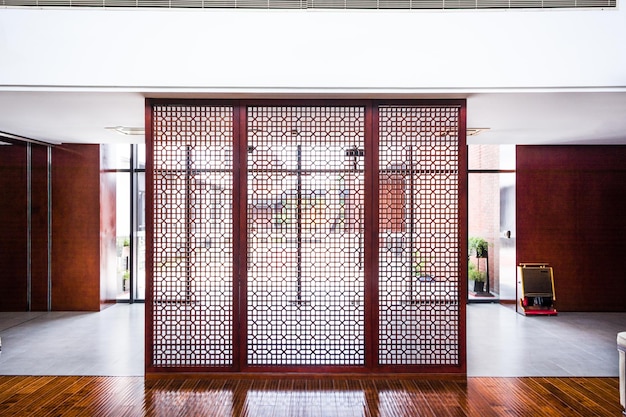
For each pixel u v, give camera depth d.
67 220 7.54
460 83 4.18
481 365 4.92
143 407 3.85
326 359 4.57
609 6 4.15
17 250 7.53
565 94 4.29
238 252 4.55
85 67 4.15
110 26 4.15
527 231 7.60
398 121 4.61
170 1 4.16
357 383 4.38
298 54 4.17
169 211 4.67
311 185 4.61
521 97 4.41
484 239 8.41
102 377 4.54
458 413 3.74
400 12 4.16
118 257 8.31
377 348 4.51
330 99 4.52
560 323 6.82
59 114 5.19
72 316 7.20
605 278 7.57
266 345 4.56
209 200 4.66
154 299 4.57
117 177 8.30
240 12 4.16
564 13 4.15
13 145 7.46
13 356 5.21
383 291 4.94
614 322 6.88
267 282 4.77
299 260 4.61
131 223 8.32
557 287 7.60
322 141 4.61
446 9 4.17
